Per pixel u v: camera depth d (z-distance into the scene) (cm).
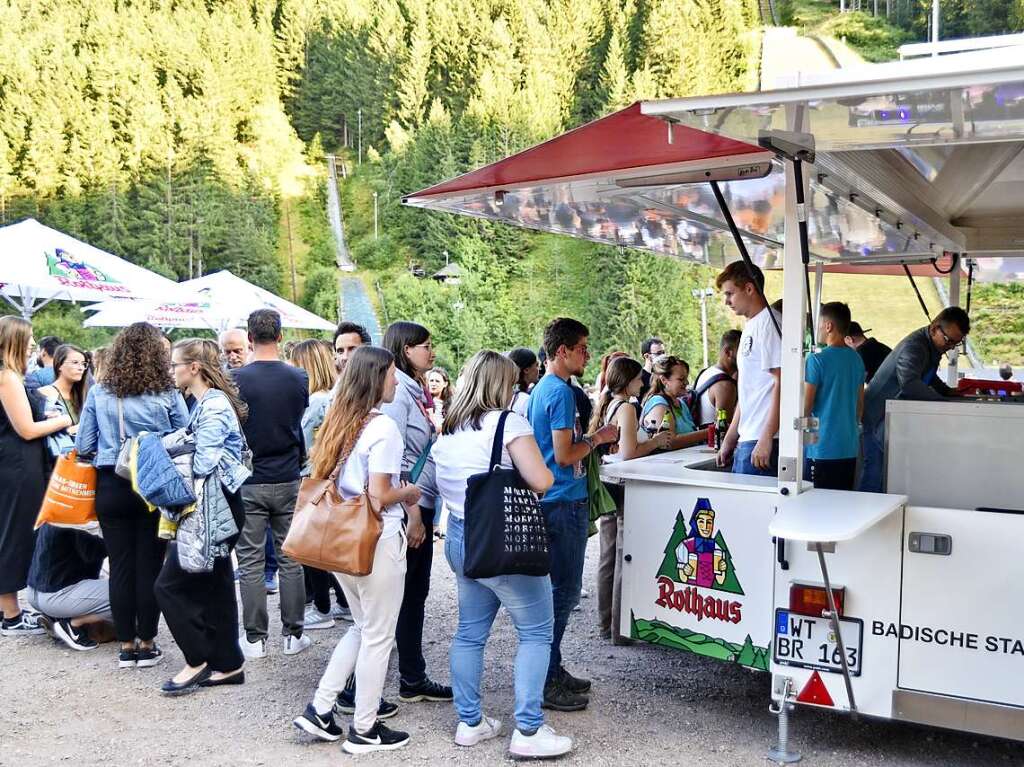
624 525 409
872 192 426
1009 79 261
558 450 387
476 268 6569
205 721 399
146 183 6669
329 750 369
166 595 429
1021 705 322
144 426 455
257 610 482
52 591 498
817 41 5978
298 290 6725
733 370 606
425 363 426
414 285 6512
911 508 339
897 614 340
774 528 304
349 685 412
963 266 745
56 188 6388
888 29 5634
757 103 291
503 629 551
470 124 7119
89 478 470
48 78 6444
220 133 7019
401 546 365
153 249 6556
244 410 440
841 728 392
